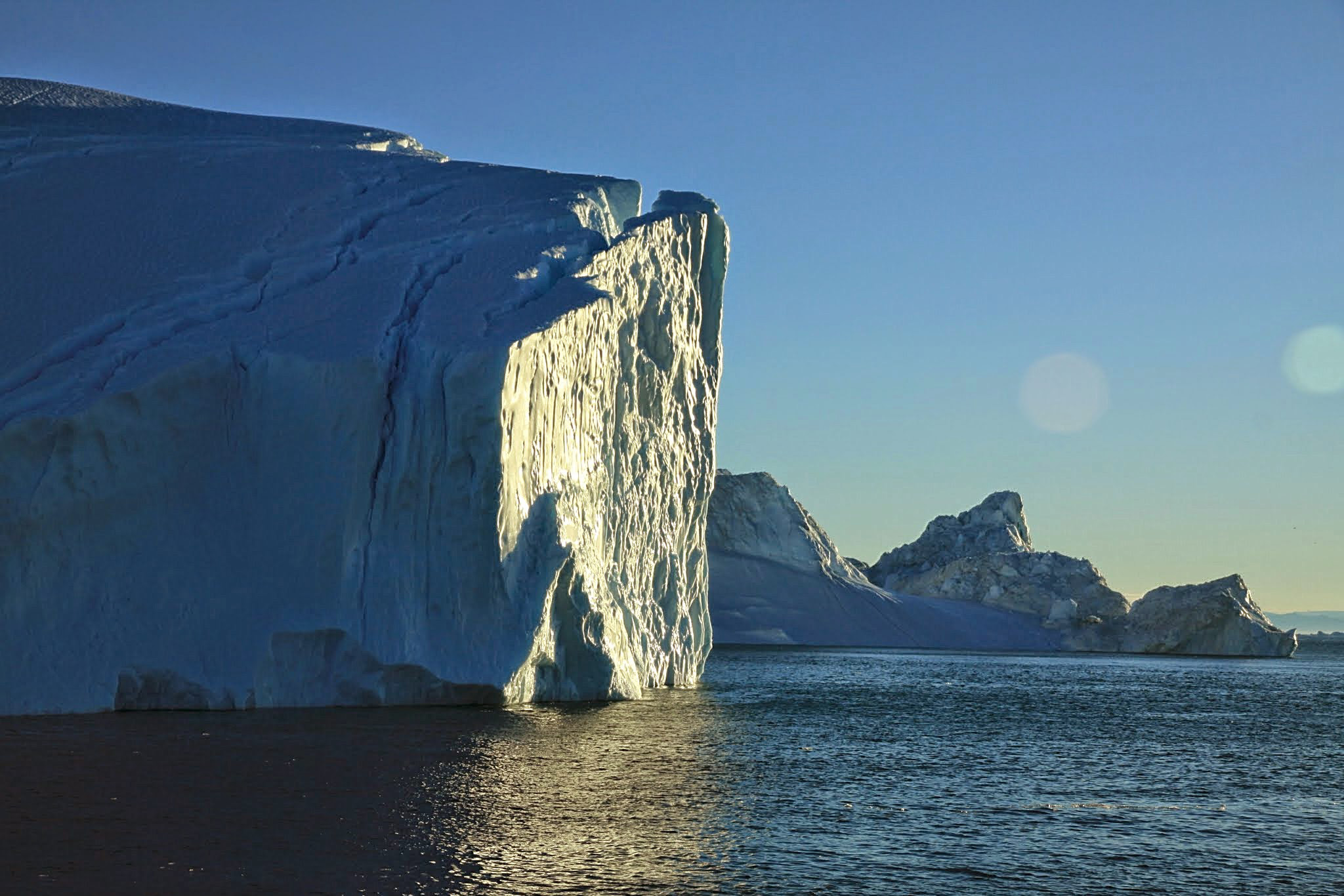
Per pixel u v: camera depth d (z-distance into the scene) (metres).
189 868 18.17
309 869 18.42
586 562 39.59
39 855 18.50
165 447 31.88
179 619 31.64
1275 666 110.81
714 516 146.62
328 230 40.62
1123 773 32.50
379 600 33.84
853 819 24.19
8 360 32.62
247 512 32.81
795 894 18.67
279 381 33.34
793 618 138.62
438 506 34.78
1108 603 152.50
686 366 50.03
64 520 30.47
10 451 29.75
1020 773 31.55
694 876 19.33
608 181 50.44
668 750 31.61
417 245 40.66
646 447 46.38
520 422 36.09
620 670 42.88
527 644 36.09
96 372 32.12
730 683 63.31
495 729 32.38
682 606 50.81
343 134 52.06
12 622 29.83
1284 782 31.64
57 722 28.98
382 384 33.66
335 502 33.00
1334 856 22.50
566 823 22.28
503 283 38.47
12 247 37.44
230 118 52.12
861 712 47.66
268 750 26.95
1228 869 21.34
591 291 39.81
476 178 47.25
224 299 36.34
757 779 28.12
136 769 24.30
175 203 41.34
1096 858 21.86
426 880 18.23
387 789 23.89
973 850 22.05
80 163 43.44
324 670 33.78
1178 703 59.56
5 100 51.16
